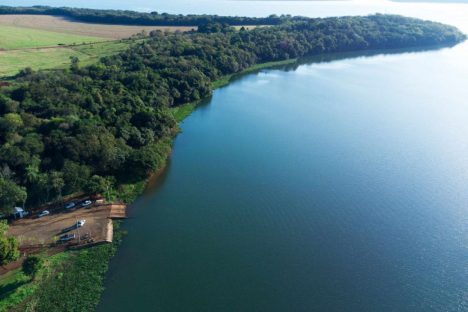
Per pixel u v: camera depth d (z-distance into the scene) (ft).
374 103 636.89
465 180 408.67
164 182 390.83
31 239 295.07
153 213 341.41
